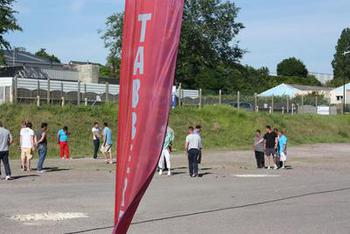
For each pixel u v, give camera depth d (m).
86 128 36.41
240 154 33.25
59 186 16.81
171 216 11.48
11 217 11.26
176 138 39.19
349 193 15.48
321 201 13.82
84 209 12.34
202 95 51.06
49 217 11.28
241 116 46.06
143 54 5.17
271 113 51.00
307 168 24.66
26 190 15.77
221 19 80.44
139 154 5.11
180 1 5.05
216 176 20.48
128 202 5.13
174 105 44.97
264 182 18.44
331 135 51.69
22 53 84.69
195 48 78.94
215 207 12.73
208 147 38.97
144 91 5.13
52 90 39.12
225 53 83.06
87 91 41.66
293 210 12.32
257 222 10.73
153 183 17.84
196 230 9.88
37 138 21.73
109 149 26.09
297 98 61.81
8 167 18.56
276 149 24.50
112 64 81.25
